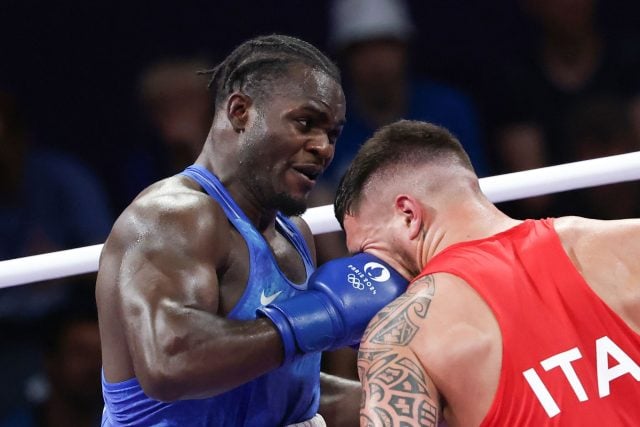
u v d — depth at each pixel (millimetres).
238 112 5613
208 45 12758
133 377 5473
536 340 4910
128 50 12633
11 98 11312
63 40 12562
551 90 12289
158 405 5441
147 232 5289
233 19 12789
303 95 5516
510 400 4852
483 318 4965
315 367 5805
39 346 10406
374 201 5633
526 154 12086
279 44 5664
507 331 4906
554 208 11117
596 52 12336
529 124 12219
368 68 11617
